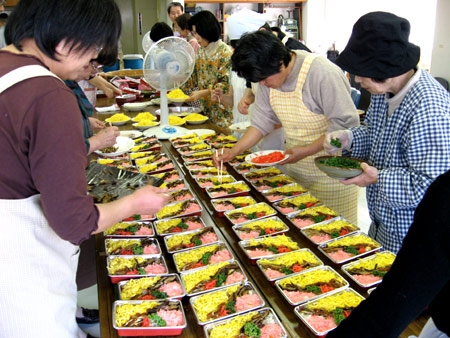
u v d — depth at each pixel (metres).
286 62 1.87
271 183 2.09
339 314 1.18
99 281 1.41
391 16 1.41
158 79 2.80
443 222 0.66
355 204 2.37
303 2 8.46
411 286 0.69
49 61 1.05
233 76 3.20
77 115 1.01
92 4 0.99
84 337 1.51
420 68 1.54
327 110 1.99
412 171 1.47
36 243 1.14
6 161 1.03
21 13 0.99
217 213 1.84
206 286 1.32
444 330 0.85
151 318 1.17
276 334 1.13
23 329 1.17
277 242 1.57
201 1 7.94
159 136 2.84
